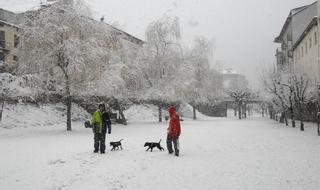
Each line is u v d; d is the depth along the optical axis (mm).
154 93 39219
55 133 24375
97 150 13984
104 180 8922
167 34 41031
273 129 28609
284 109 34594
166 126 33031
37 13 26344
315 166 10617
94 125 13867
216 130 27453
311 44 40031
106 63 28266
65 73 25547
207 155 13242
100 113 13914
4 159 12430
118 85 30672
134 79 35062
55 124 31703
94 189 8031
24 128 27359
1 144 17250
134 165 11055
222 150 14758
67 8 26047
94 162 11672
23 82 25453
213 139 19703
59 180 8992
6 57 42281
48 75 25672
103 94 29031
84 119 37188
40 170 10359
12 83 26672
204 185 8297
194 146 16312
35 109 32406
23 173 9953
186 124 38000
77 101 38812
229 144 17047
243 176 9258
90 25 26938
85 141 18656
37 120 30516
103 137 13898
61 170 10305
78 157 12797
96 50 26281
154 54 40625
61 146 16328
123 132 25359
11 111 29562
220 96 59219
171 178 9094
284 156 12742
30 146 16359
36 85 25344
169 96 39688
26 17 26391
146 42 40938
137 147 16016
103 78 28359
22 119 29172
